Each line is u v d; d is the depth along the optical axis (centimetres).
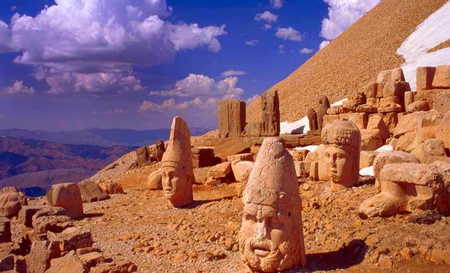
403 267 794
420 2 5572
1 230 1266
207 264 938
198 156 2392
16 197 1705
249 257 812
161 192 1958
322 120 2762
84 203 1834
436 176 970
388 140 2000
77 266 855
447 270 765
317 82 4872
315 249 943
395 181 1028
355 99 2361
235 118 2917
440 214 973
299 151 2098
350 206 1194
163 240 1145
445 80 2027
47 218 1245
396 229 923
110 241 1173
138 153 2872
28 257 1023
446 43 3988
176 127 1561
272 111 2784
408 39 4688
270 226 808
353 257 870
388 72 2292
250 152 2509
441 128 1302
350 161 1394
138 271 921
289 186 821
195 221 1315
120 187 2036
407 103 2073
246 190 841
